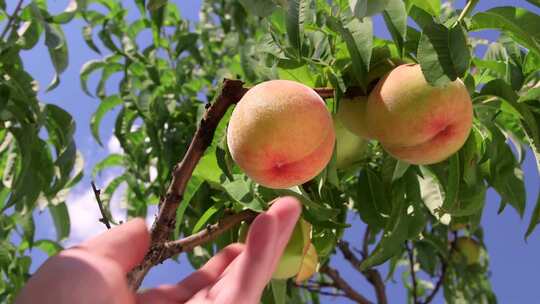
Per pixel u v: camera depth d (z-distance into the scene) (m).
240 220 0.34
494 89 0.35
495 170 0.39
